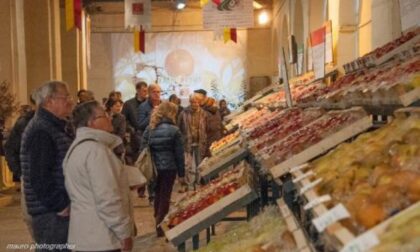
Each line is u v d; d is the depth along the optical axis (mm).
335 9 11938
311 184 2621
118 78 27344
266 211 3781
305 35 16156
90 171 3920
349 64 6621
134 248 7277
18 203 11211
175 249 7121
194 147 11289
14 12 13562
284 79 6773
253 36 27375
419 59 4027
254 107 12398
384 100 3469
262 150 4055
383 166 2416
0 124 11328
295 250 2465
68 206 4199
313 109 5203
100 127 4102
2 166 13047
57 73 18156
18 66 13781
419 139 2547
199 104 11398
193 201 4641
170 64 27344
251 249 2852
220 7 16734
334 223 1900
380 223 1848
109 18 27141
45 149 4121
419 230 1577
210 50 27344
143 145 7812
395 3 7770
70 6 14141
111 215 3930
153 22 27312
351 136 3492
